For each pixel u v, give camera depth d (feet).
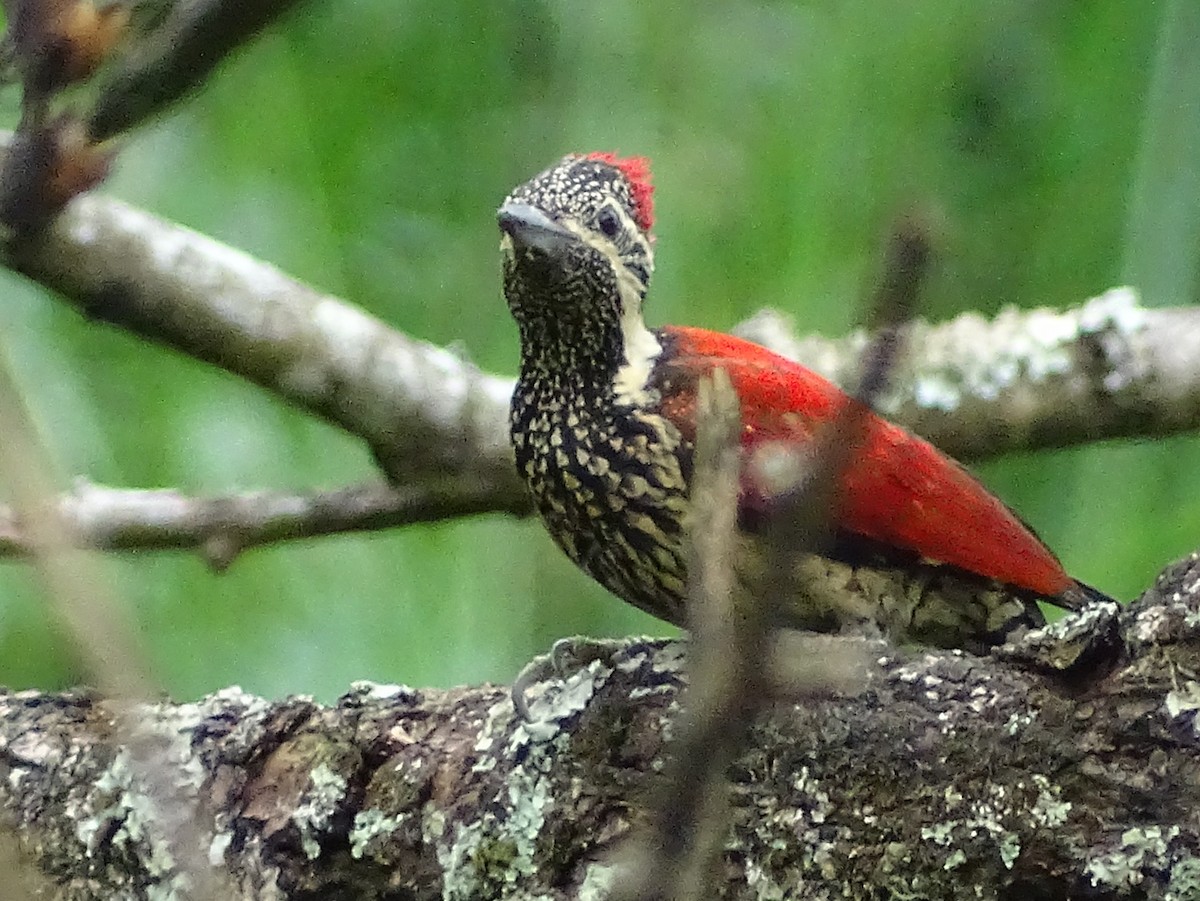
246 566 30.66
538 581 30.42
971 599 27.12
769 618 10.18
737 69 29.68
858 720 19.67
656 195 29.48
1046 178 29.22
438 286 32.45
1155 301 28.66
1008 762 19.34
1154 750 19.01
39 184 16.24
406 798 21.17
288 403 32.63
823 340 31.14
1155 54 28.81
